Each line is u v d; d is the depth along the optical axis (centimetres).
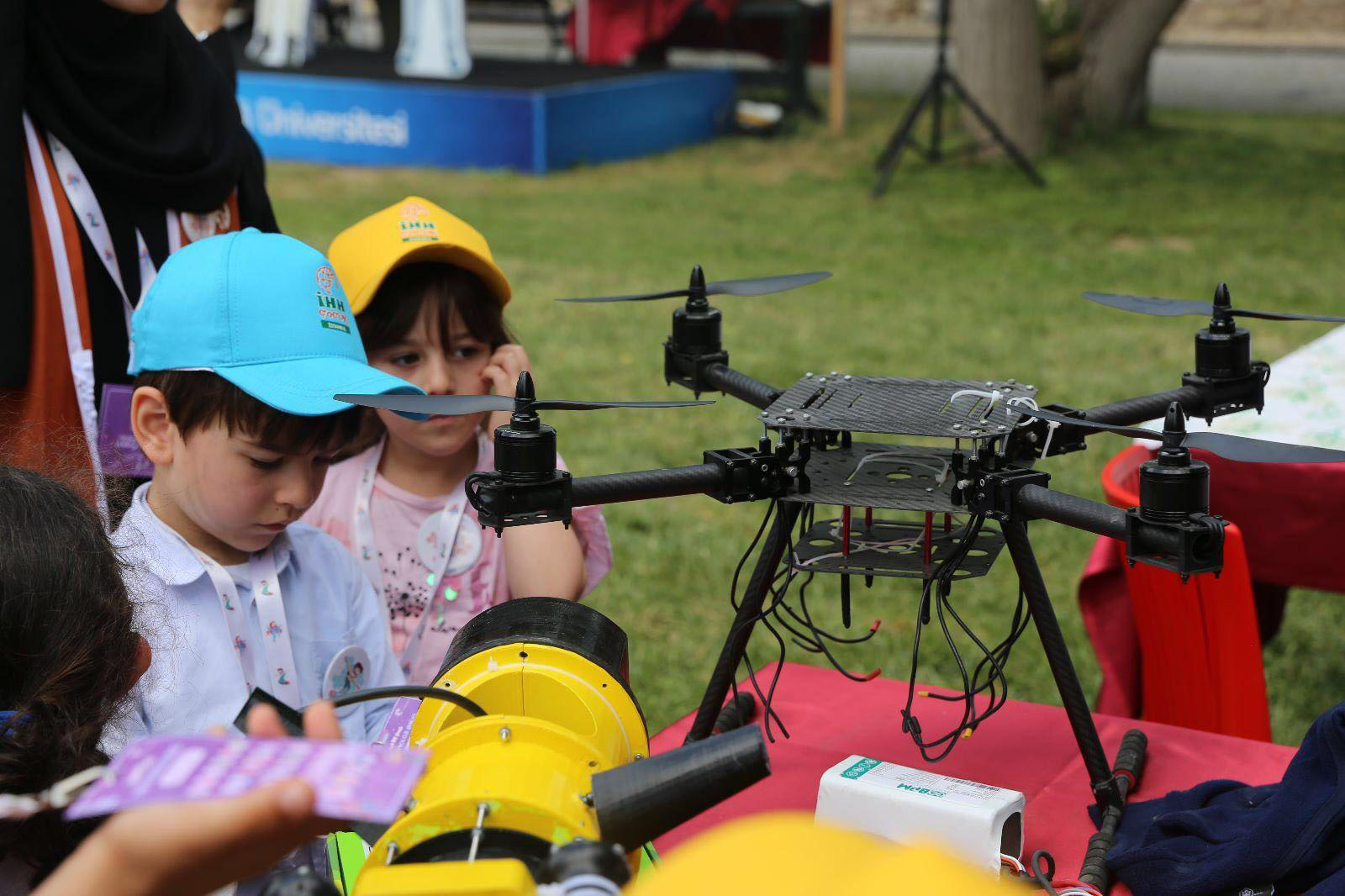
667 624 373
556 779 85
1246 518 241
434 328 189
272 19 1268
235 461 143
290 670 155
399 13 1427
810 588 396
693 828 142
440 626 198
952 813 122
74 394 181
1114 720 167
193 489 146
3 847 91
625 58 1384
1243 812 135
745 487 124
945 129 1221
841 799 128
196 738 60
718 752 83
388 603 198
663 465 478
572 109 1097
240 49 1338
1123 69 1139
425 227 189
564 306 700
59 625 94
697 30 1400
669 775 82
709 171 1094
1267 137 1170
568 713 100
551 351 625
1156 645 226
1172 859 128
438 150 1100
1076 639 360
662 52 1417
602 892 64
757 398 142
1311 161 1064
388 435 202
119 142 184
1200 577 207
